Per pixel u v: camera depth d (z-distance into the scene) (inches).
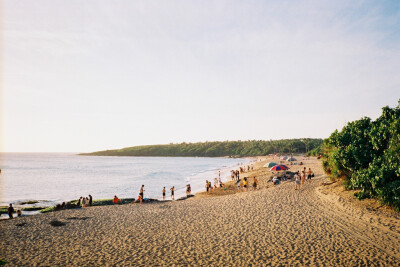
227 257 341.1
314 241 382.3
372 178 502.0
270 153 7711.6
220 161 6314.0
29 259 350.3
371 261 310.8
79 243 416.8
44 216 627.5
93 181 2074.3
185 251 368.2
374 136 566.9
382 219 446.0
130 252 370.3
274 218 518.6
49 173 2915.8
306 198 682.2
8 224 546.9
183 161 6407.5
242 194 860.6
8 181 2107.5
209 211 628.1
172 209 685.3
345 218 480.7
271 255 341.1
